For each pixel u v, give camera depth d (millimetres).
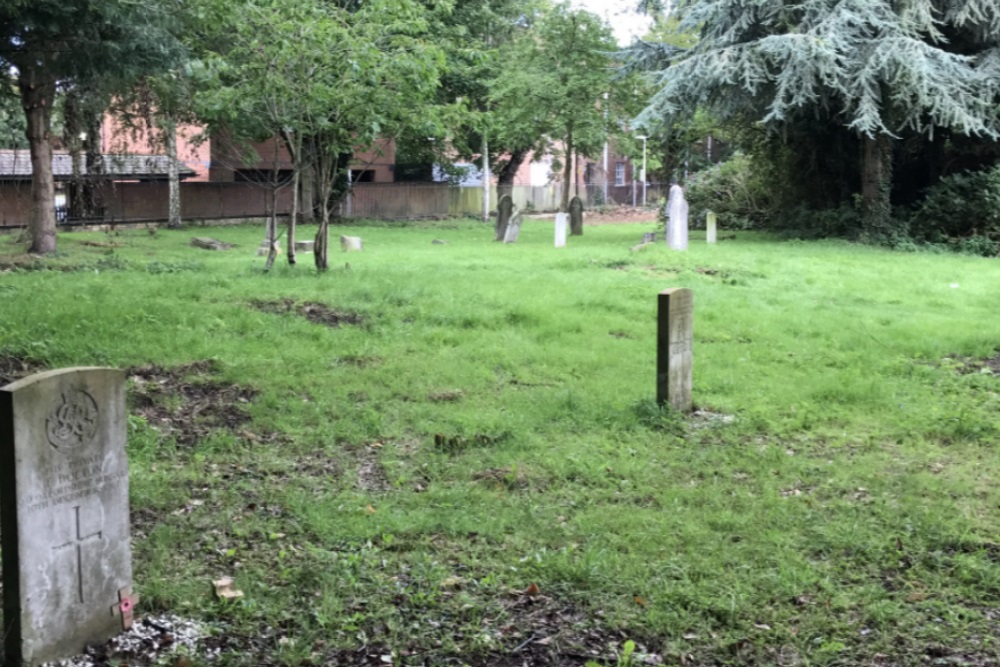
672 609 4547
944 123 25266
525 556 5199
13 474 3760
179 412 8062
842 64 26109
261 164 40969
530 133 40625
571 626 4414
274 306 13398
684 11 30922
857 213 29297
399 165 52406
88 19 17797
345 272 17672
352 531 5484
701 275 19016
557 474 6621
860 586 4836
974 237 26766
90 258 21375
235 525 5578
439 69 17562
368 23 16719
